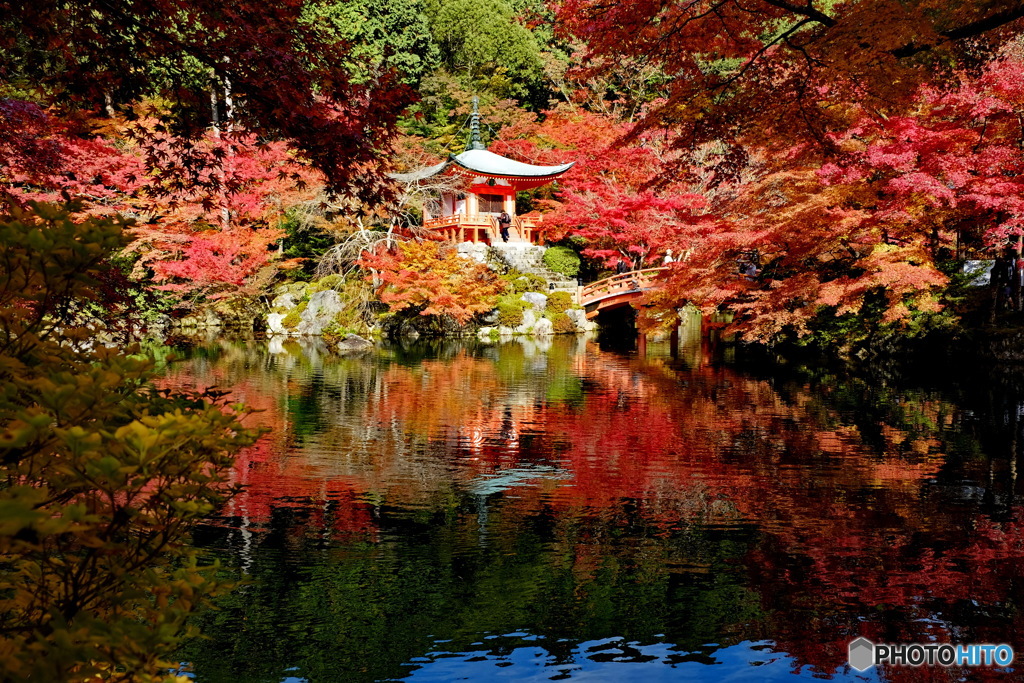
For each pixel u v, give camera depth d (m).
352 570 6.91
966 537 7.69
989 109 15.77
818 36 8.51
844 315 23.09
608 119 36.84
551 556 7.26
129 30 6.31
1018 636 5.71
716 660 5.41
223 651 5.50
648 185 10.80
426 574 6.86
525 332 32.59
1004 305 20.20
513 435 12.58
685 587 6.58
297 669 5.28
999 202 16.34
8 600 2.58
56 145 8.11
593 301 34.22
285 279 35.56
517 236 38.66
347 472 10.20
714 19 8.69
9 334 2.58
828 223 19.58
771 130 9.75
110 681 2.45
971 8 8.21
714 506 8.75
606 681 5.16
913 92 9.19
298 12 6.69
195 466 2.41
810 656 5.47
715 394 16.80
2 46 6.56
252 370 20.55
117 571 2.37
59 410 2.17
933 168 17.03
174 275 30.70
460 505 8.82
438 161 38.22
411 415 14.34
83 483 2.24
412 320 31.81
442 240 35.06
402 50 36.50
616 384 18.39
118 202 23.09
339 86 6.53
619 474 10.13
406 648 5.58
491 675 5.22
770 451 11.36
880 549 7.36
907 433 12.48
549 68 42.00
